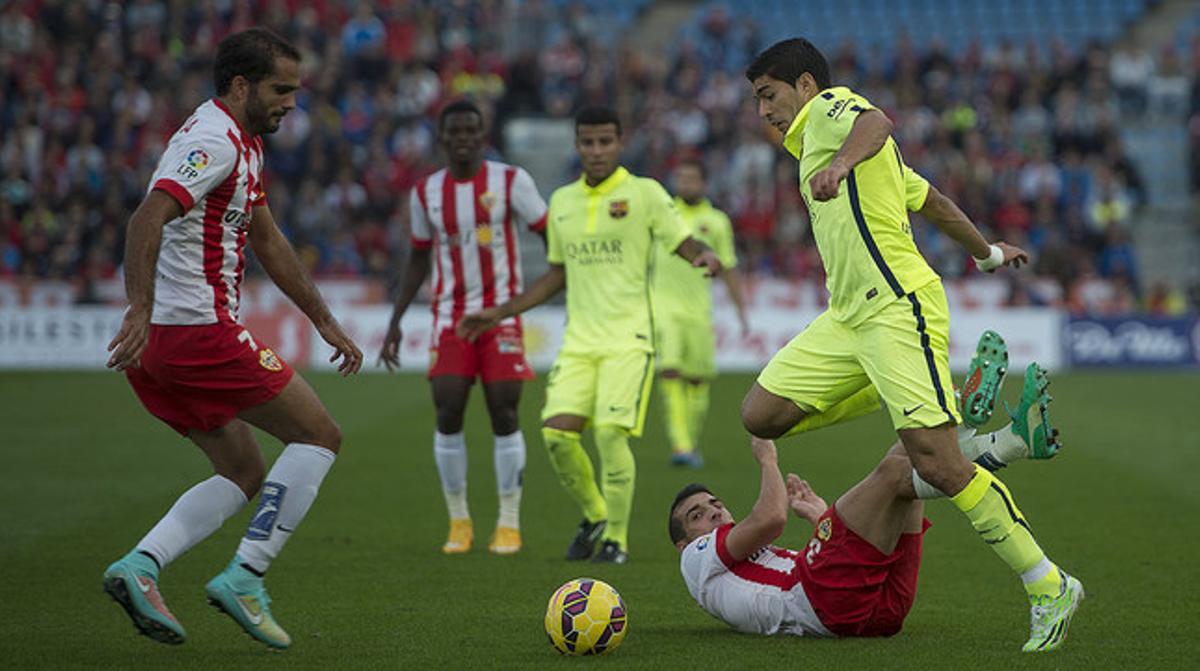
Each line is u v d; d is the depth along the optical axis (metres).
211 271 21.03
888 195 21.61
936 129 98.44
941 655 21.05
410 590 26.98
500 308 31.02
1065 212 95.00
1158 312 84.38
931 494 21.11
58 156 90.75
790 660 20.77
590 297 31.31
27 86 94.44
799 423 22.89
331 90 97.31
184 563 29.50
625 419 30.19
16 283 81.56
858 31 119.69
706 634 22.86
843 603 21.64
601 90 102.69
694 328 46.78
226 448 21.69
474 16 108.19
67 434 51.41
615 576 28.55
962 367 82.94
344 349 23.36
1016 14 120.00
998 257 23.58
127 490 39.09
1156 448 48.94
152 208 19.75
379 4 105.00
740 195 92.94
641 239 31.34
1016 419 21.11
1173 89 109.31
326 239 87.44
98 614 24.55
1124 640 22.28
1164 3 120.56
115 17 101.12
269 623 21.23
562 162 101.38
